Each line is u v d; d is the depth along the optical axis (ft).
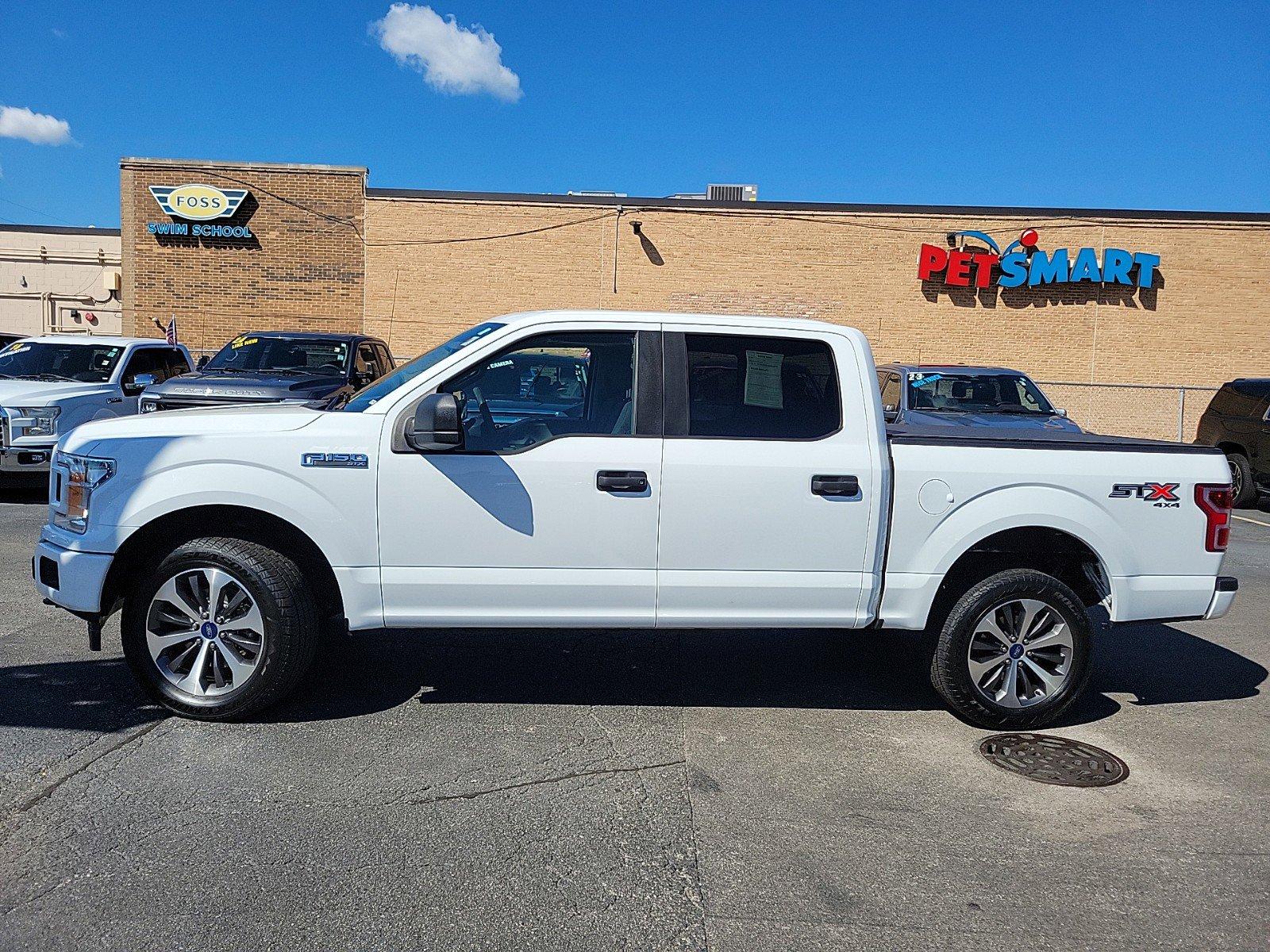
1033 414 39.81
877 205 70.44
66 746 14.44
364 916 10.37
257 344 41.29
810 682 18.72
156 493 14.98
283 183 69.72
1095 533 16.37
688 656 20.10
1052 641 16.62
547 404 16.12
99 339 42.73
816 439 15.94
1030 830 12.92
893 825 12.93
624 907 10.71
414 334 70.85
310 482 15.11
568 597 15.61
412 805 12.97
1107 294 71.31
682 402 15.85
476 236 70.33
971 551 16.88
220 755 14.34
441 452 15.16
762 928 10.40
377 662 18.97
